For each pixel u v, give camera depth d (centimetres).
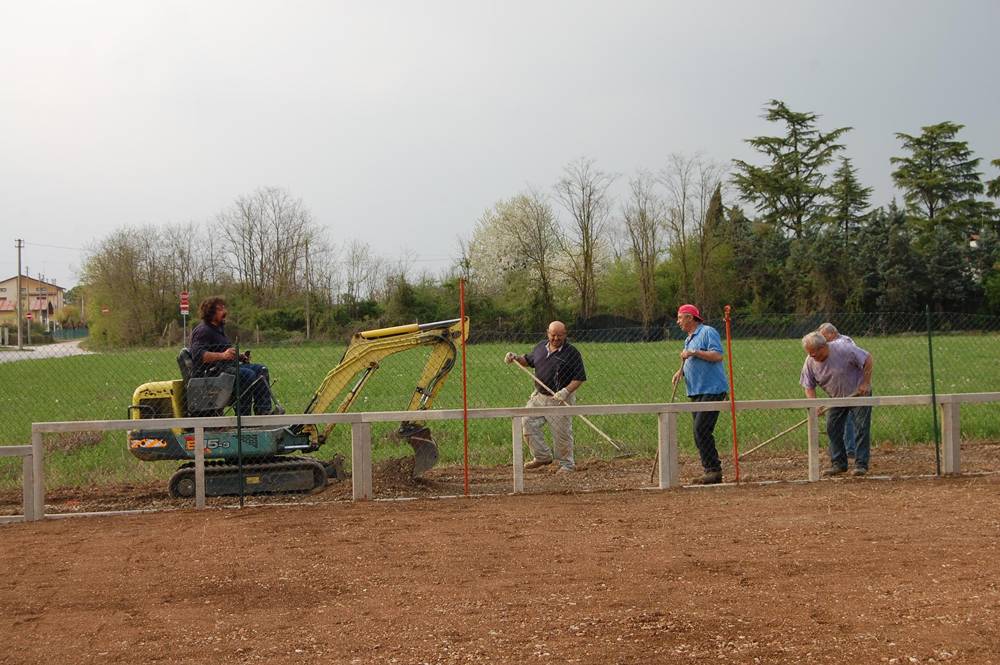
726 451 1284
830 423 1060
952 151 6912
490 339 2145
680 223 5706
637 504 905
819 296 5444
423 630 535
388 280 5116
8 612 588
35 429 898
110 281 4944
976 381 1959
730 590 600
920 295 5297
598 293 5784
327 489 1012
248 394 1005
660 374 2055
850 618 538
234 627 550
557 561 684
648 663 475
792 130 7050
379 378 2070
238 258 5494
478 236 6147
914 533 749
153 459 980
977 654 478
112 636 539
